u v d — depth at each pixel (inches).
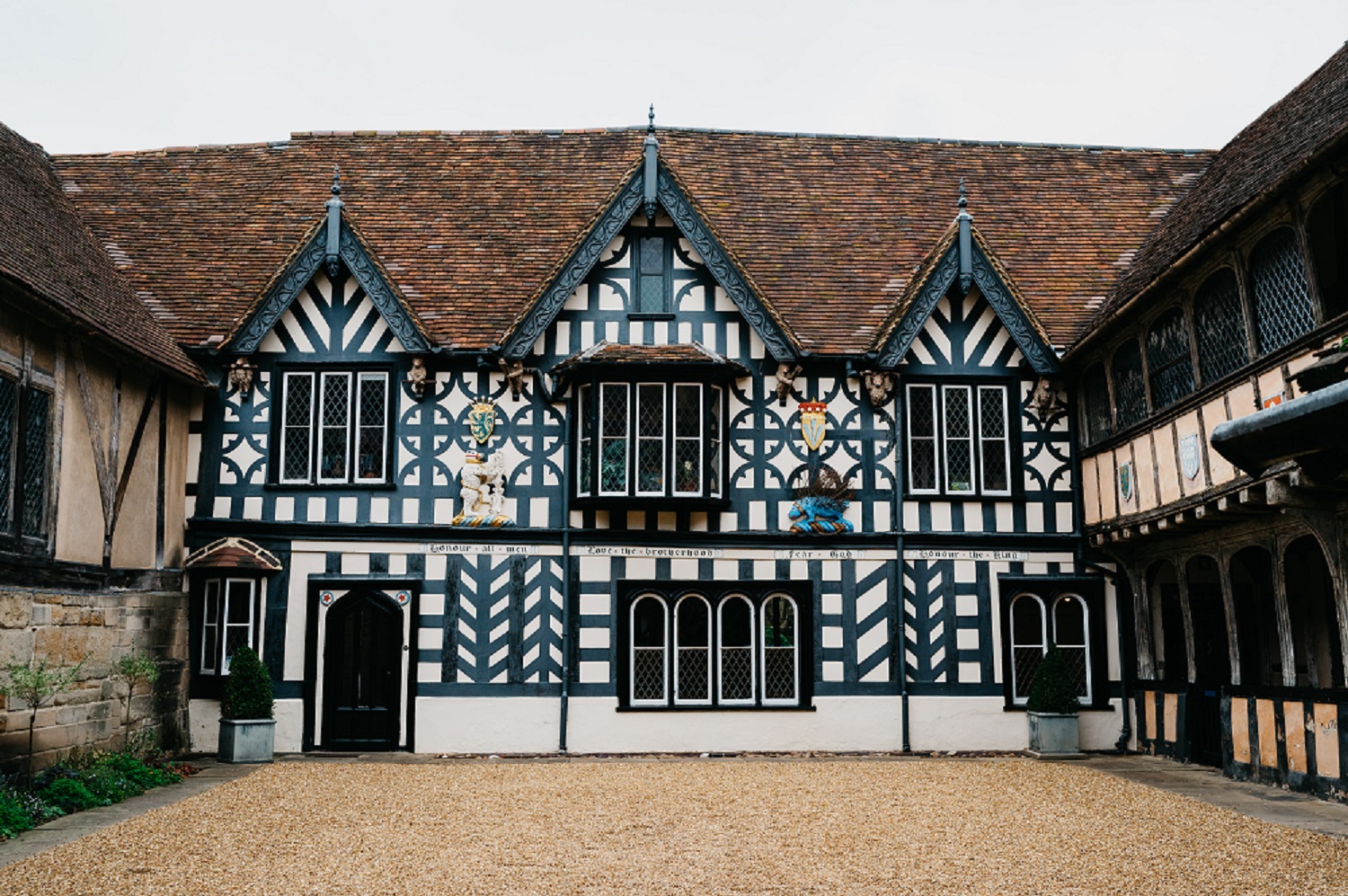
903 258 632.4
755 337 578.9
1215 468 437.7
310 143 684.7
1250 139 574.6
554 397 569.0
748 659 562.9
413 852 309.9
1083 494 578.2
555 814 370.3
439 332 573.3
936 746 558.9
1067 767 502.9
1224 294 438.0
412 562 555.2
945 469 579.8
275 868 290.0
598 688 552.1
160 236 619.2
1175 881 280.1
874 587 567.8
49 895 263.4
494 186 658.8
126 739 477.4
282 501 556.4
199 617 547.5
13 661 388.2
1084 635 572.7
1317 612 513.3
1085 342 543.8
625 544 561.6
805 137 706.2
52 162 661.3
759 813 373.4
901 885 275.1
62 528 438.0
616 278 579.8
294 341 569.0
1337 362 131.8
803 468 570.3
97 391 470.6
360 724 546.6
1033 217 665.6
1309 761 413.7
